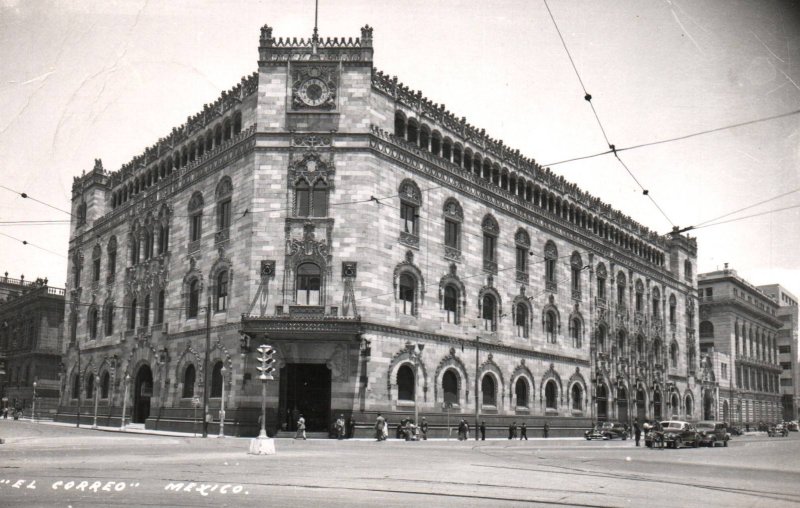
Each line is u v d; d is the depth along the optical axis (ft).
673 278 299.58
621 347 255.91
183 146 200.54
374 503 52.70
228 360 163.94
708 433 174.09
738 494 66.03
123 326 214.90
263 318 154.30
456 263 186.91
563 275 228.22
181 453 99.09
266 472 73.56
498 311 198.80
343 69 167.63
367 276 160.25
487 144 204.64
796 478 85.30
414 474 74.64
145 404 204.23
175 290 190.60
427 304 176.55
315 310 157.48
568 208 236.43
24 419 280.10
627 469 91.40
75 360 242.37
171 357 187.11
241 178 169.48
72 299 253.44
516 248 210.18
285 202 162.20
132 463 81.20
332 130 164.96
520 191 215.92
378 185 166.30
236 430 154.30
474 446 141.28
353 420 153.89
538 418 207.72
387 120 171.73
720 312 375.04
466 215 192.95
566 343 224.94
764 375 411.54
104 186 250.98
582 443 176.96
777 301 448.24
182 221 192.95
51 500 52.54
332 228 161.38
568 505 54.90
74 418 236.84
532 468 87.04
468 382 185.68
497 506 53.06
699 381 309.42
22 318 345.72
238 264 165.48
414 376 170.19
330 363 156.35
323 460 91.30
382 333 162.50
